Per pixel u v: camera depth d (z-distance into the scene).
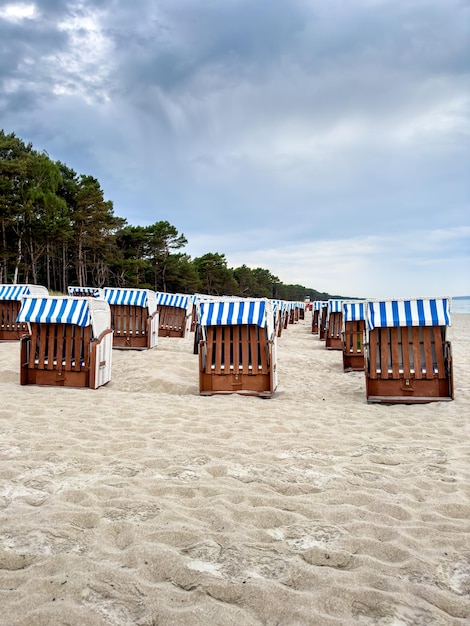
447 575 2.59
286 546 2.91
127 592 2.38
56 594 2.34
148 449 4.85
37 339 8.43
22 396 7.33
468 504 3.56
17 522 3.15
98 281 54.00
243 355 8.18
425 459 4.67
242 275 97.06
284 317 25.91
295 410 7.04
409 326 7.51
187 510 3.41
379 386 7.74
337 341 15.48
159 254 62.78
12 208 37.44
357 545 2.93
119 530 3.06
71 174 57.28
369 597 2.38
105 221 47.88
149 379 9.23
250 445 5.11
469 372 10.66
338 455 4.81
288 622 2.18
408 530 3.13
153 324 13.82
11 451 4.62
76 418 6.05
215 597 2.36
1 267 41.31
